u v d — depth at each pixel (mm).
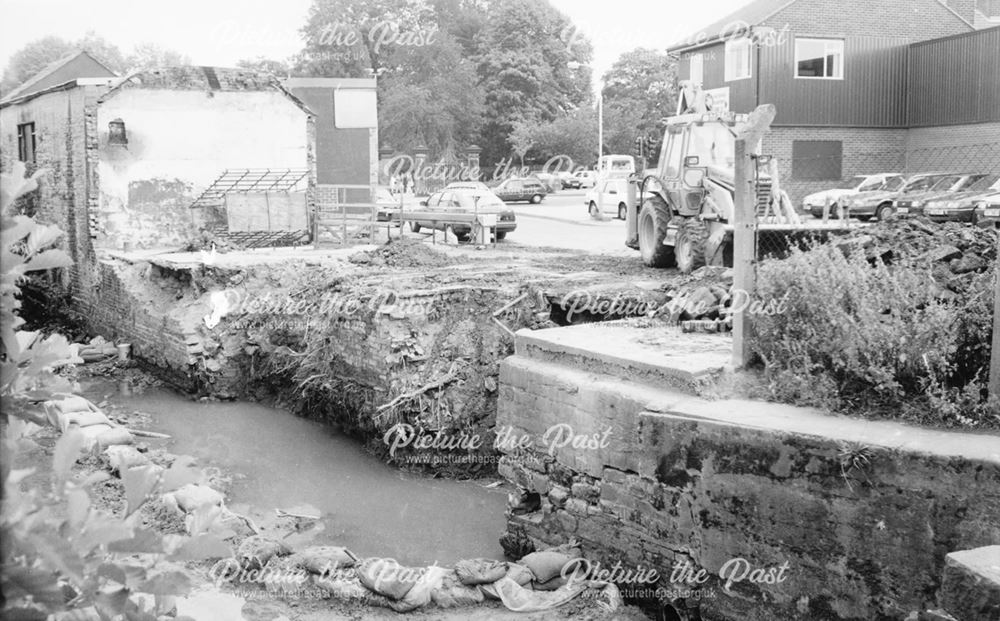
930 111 37031
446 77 58156
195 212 23047
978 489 6461
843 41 37312
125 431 11781
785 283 8383
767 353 8516
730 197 15922
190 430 15320
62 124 23297
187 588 2990
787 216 15891
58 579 2797
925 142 37312
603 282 15039
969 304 7832
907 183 31516
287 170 24141
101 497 9555
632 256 21359
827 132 37594
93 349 20234
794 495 7289
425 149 54219
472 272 17016
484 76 62500
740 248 8547
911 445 6773
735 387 8484
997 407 7121
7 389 2912
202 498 9188
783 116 37156
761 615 7551
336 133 32406
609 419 8938
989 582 4926
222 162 23422
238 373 17469
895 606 6840
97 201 22156
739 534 7656
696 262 16500
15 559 2719
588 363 9562
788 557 7367
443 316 13984
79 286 23125
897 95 37969
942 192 29422
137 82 22328
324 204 24750
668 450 8133
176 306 18344
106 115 22125
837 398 7770
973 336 7688
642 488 8555
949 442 6801
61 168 23594
